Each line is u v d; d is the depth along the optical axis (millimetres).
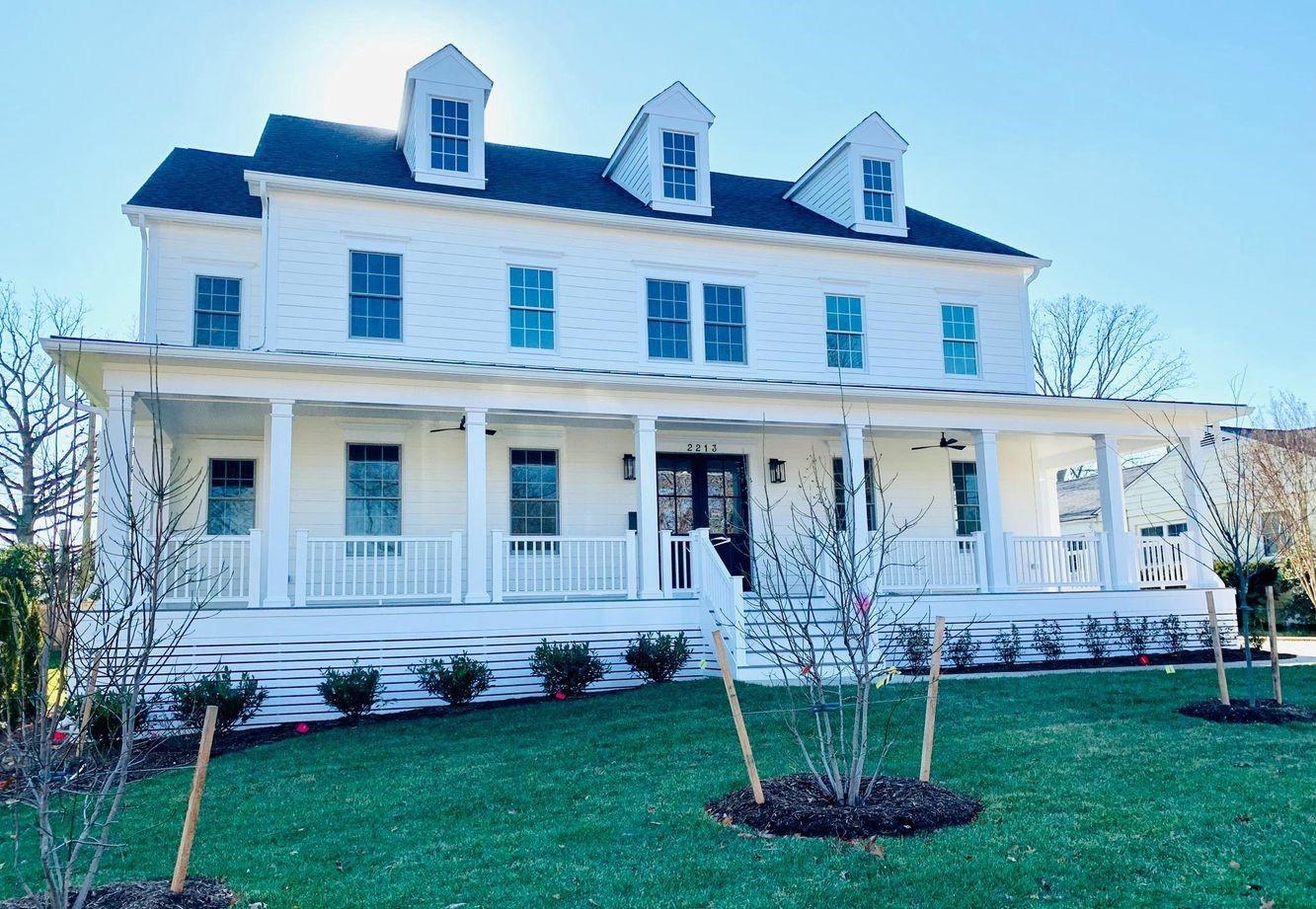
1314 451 22266
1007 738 8234
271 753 9305
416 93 15289
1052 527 19297
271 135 15977
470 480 12789
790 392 14227
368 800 7184
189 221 15102
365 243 14320
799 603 14461
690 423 15195
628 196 17078
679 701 10656
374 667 11828
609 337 15406
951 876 5051
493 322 14789
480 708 11562
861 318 17078
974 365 17719
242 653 11398
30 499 23562
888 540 8477
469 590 12523
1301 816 5930
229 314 15172
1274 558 22219
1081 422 15984
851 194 17672
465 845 5984
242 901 5168
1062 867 5160
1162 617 15492
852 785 6145
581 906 4902
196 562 12195
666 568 13758
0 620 7859
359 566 14258
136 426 13805
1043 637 14672
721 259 16312
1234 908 4605
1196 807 6141
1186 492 16469
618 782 7293
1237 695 10297
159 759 9172
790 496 16703
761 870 5242
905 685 11312
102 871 5824
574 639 12773
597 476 15734
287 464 12016
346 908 5016
